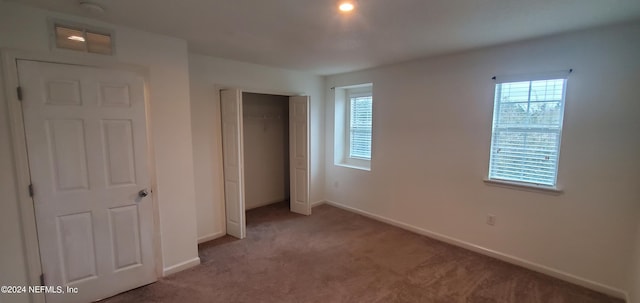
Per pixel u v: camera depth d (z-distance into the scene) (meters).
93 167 2.29
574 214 2.62
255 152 5.05
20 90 1.98
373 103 4.24
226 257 3.15
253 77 3.96
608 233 2.46
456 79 3.31
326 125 5.05
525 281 2.67
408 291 2.51
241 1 1.88
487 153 3.12
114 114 2.36
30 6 1.98
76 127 2.20
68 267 2.23
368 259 3.10
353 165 4.88
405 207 3.97
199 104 3.46
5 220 2.00
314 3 1.91
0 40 1.91
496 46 2.95
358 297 2.42
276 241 3.59
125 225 2.47
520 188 2.91
